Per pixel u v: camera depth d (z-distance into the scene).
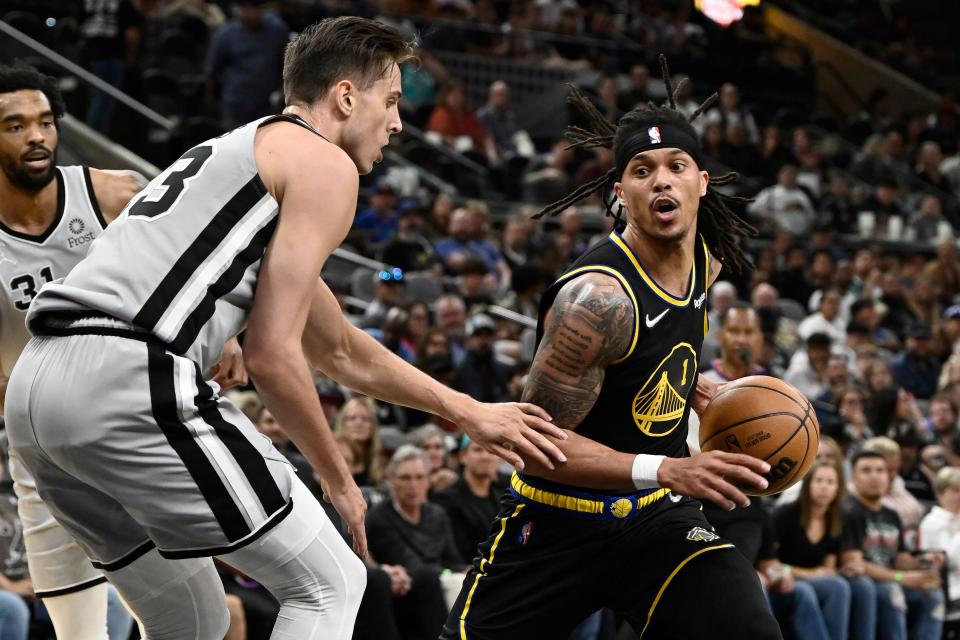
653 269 4.09
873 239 17.67
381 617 6.86
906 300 15.42
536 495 4.15
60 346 3.21
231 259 3.27
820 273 15.45
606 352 3.95
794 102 23.36
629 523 4.13
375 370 3.78
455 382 9.59
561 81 20.12
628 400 4.08
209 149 3.38
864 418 10.73
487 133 17.59
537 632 4.20
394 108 3.64
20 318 4.34
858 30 27.33
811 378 11.74
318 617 3.36
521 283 12.19
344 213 3.37
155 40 15.86
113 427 3.14
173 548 3.29
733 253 4.47
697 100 21.45
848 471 9.46
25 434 3.28
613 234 4.20
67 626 4.43
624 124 4.16
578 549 4.12
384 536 7.27
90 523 3.46
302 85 3.55
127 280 3.20
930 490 10.17
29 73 4.24
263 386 3.30
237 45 13.90
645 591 4.09
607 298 3.93
